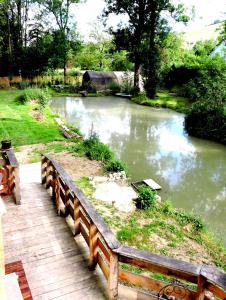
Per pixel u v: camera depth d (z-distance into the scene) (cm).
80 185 1062
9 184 777
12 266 516
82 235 591
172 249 759
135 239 781
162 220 888
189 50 4466
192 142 1827
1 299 254
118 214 892
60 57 3719
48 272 514
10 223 660
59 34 3634
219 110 1916
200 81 2398
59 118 2156
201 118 1984
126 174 1231
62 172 667
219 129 1859
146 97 3111
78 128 2039
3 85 3478
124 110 2708
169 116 2502
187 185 1252
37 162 1223
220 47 3584
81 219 596
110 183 1094
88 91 3578
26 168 1091
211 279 323
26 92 2672
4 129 1717
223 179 1330
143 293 425
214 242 831
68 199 675
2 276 271
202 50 4262
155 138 1888
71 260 545
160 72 3303
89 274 511
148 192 962
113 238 423
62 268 523
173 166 1453
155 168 1415
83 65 5084
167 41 3434
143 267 393
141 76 3362
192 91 2828
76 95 3409
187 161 1524
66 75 3956
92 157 1320
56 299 457
